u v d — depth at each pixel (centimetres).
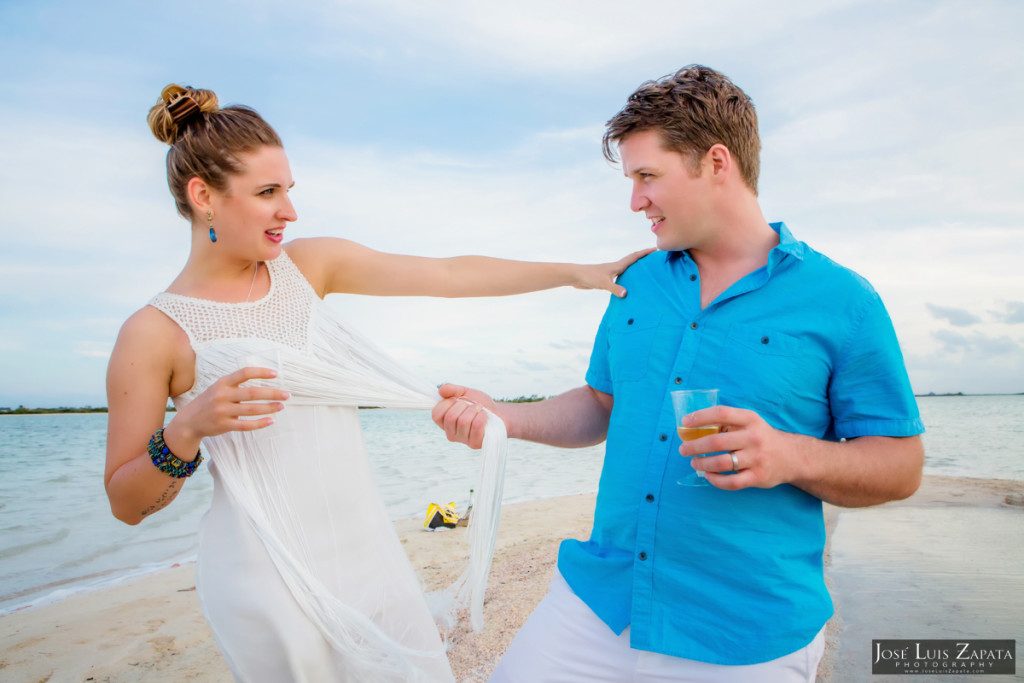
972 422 2989
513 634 412
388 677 201
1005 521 700
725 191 184
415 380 230
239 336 204
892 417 169
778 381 175
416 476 1491
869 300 173
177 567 672
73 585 613
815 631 172
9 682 389
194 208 200
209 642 449
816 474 158
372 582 210
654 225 194
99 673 400
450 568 592
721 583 173
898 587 470
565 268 236
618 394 200
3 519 952
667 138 182
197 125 195
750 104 189
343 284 250
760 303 181
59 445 2452
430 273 247
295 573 189
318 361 206
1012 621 396
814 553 178
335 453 210
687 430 165
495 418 217
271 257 209
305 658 188
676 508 179
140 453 190
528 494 1224
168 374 200
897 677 325
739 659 168
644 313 201
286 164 204
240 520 196
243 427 173
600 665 186
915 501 843
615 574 188
